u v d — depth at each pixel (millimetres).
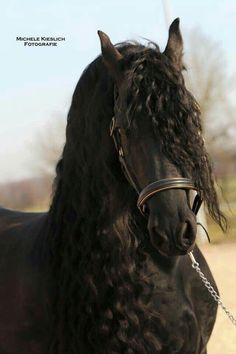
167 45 4336
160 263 4414
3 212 6359
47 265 4668
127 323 4305
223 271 16812
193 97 4031
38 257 4793
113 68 4211
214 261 19156
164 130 3863
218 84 30578
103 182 4367
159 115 3871
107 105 4332
